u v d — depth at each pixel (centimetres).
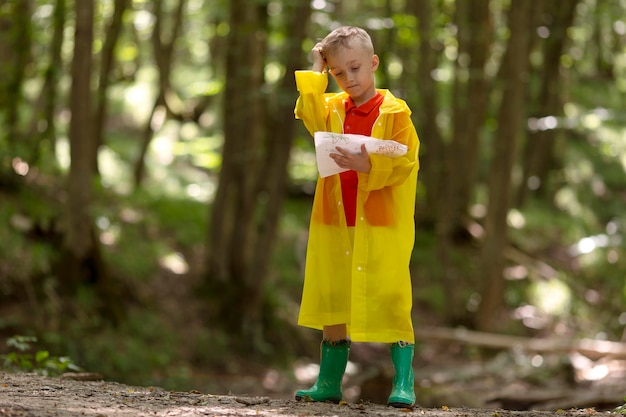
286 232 1959
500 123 1616
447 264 1731
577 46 2702
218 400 466
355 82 464
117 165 2047
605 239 2147
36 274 1296
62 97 2112
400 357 475
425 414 436
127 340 1301
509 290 1916
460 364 1536
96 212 1625
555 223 2305
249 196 1547
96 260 1330
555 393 1108
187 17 2197
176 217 1781
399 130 470
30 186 1495
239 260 1546
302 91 472
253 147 1543
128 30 2128
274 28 1511
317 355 1560
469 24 1745
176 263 1599
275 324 1551
